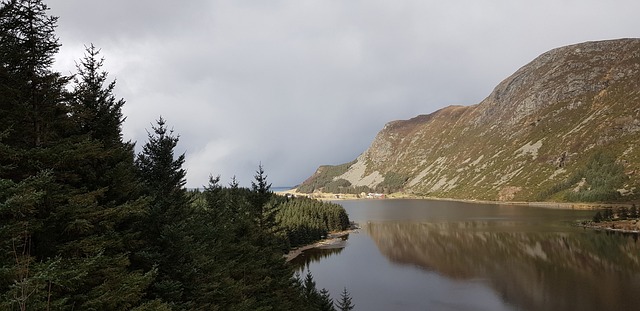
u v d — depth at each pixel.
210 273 27.28
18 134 16.56
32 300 13.12
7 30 15.80
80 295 15.63
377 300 71.69
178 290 21.83
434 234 154.62
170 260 22.97
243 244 34.66
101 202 19.91
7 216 14.19
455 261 104.00
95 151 17.30
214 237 32.69
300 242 135.88
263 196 41.19
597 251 108.00
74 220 16.12
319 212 173.25
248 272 35.31
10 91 15.57
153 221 23.02
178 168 27.61
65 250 16.17
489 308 65.81
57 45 16.92
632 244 115.94
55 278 13.15
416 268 97.75
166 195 26.06
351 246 135.00
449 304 68.44
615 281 78.75
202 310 24.78
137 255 21.03
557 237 132.50
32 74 16.33
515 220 187.62
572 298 69.38
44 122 16.94
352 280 86.88
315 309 46.25
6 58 15.55
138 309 17.27
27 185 12.88
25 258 13.77
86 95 20.08
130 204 18.78
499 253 111.12
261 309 32.31
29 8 16.02
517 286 78.19
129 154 22.34
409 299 71.94
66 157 15.92
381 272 94.31
